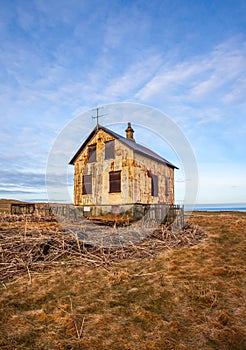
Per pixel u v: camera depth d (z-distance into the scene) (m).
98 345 2.64
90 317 3.23
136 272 5.02
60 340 2.73
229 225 10.72
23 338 2.77
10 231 7.41
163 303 3.64
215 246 7.04
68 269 5.11
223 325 3.04
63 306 3.52
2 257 5.29
